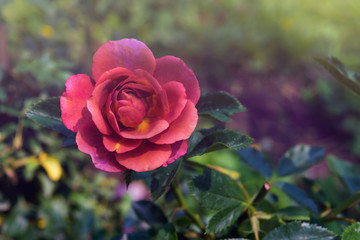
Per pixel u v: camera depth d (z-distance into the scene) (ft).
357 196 1.08
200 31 6.31
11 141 2.19
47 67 2.23
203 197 0.92
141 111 0.78
